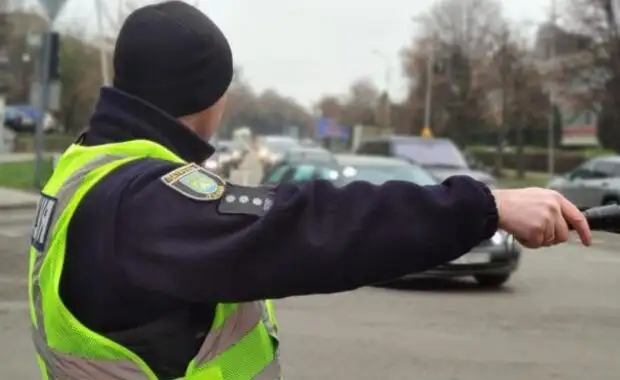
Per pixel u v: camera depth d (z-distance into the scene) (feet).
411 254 4.99
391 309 31.76
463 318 30.32
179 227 5.08
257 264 4.93
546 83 170.71
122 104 5.81
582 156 171.73
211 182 5.26
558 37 165.99
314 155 78.54
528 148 195.11
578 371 23.44
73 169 5.64
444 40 222.07
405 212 5.01
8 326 27.12
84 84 197.26
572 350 25.85
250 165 142.61
